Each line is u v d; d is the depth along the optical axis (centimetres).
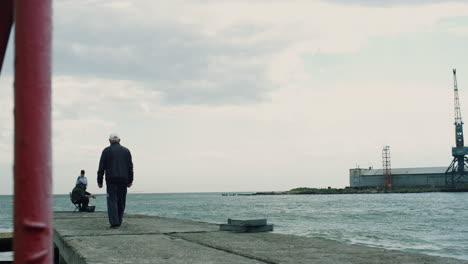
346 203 9425
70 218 1344
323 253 609
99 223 1133
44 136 80
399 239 1992
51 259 81
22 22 79
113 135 1019
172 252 610
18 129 78
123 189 1019
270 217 4172
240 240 769
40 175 79
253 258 569
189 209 6781
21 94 78
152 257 562
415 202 9281
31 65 79
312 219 3788
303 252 620
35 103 79
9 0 87
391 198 13575
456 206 6856
